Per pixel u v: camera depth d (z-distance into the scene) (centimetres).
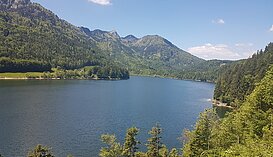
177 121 11756
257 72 17138
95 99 17000
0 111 11944
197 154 4791
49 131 9306
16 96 16212
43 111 12450
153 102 17025
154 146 6631
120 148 6331
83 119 11319
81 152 7525
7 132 8919
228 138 4409
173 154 6619
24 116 11244
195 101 18388
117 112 13175
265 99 4356
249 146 2592
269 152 2272
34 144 7938
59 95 17750
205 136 4838
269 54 19588
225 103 17412
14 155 7062
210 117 5206
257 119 4250
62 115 11850
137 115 12675
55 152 7444
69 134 9094
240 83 17112
